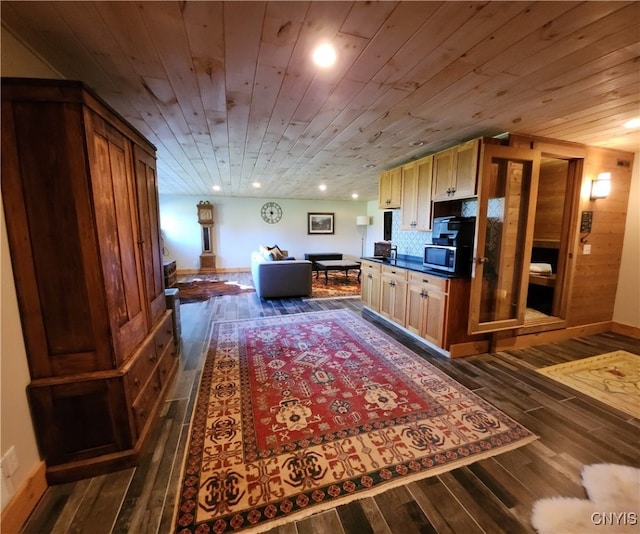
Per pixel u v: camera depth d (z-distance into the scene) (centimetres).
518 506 133
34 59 150
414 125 258
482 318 295
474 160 267
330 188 679
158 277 228
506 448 169
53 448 142
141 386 171
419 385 238
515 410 205
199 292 589
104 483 144
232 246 862
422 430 184
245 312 450
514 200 284
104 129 144
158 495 138
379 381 244
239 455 164
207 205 812
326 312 449
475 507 133
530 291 389
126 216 168
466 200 331
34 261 132
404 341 332
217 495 139
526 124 252
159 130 273
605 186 310
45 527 123
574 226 321
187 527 123
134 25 130
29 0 112
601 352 303
